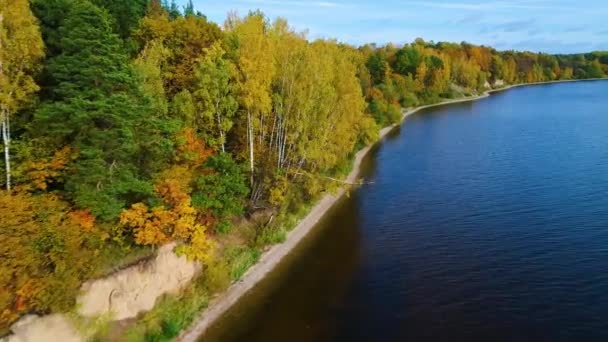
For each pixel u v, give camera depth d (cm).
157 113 3145
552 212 4234
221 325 2706
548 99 15088
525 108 12800
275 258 3559
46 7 3052
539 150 6881
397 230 4088
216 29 4562
